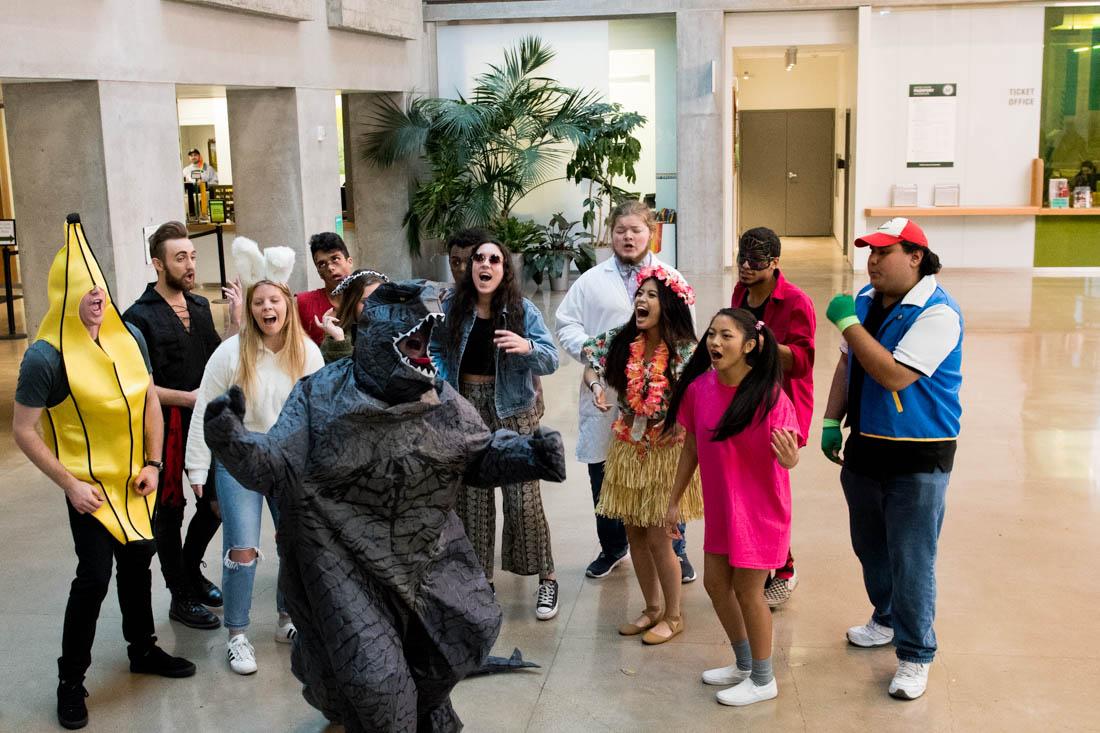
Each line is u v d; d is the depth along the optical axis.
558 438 2.87
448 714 3.30
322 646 2.99
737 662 3.94
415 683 3.08
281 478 2.76
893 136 15.77
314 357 4.21
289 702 3.90
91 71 7.78
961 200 15.88
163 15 8.68
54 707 3.88
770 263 4.34
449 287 4.43
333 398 2.85
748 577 3.70
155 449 3.90
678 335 4.16
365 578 2.91
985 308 12.47
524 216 15.86
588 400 4.72
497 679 4.02
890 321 3.78
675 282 4.18
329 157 11.83
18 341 11.28
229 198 15.81
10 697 3.95
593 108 14.61
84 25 7.70
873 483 3.90
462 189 14.10
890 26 15.45
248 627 4.53
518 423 4.49
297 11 10.71
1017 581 4.82
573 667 4.11
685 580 4.89
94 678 4.09
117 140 8.12
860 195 15.94
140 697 3.94
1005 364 9.40
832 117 20.56
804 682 3.96
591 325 4.87
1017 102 15.55
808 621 4.47
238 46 9.87
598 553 5.30
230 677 4.09
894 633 3.96
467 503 4.47
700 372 3.87
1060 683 3.91
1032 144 15.64
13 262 15.30
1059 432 7.23
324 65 11.68
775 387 3.60
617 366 4.27
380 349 2.77
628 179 15.14
